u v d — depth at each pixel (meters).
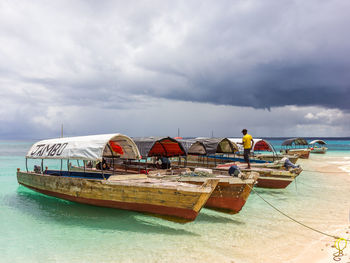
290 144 38.53
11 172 25.23
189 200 8.72
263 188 15.98
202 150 17.36
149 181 10.27
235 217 10.75
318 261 6.84
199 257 7.16
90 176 14.01
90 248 7.84
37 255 7.42
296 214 11.12
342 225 9.68
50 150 13.20
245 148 15.72
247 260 6.97
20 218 10.79
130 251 7.60
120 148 13.51
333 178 21.41
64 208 12.34
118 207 10.41
